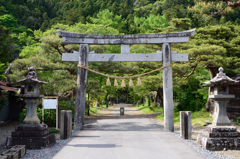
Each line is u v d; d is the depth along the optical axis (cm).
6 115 1938
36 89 888
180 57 1322
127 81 2867
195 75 2586
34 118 862
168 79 1298
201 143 840
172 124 1280
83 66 1325
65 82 1393
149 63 1981
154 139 973
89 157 687
